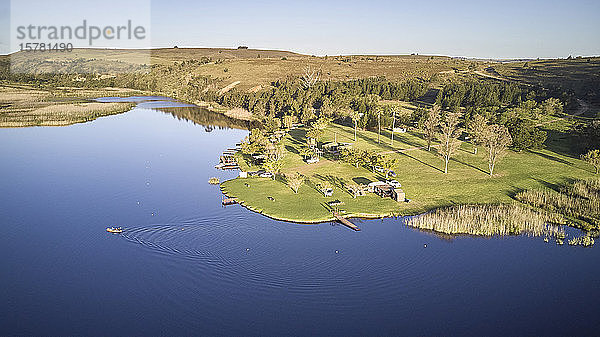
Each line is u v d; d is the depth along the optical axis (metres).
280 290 65.25
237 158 140.12
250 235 82.62
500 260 73.81
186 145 165.12
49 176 121.94
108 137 180.12
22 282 67.62
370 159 121.19
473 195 100.94
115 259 74.25
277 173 120.62
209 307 61.41
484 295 64.19
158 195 105.25
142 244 79.31
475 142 148.38
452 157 133.38
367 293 64.56
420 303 62.28
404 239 81.19
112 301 62.81
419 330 56.56
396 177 114.88
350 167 124.75
